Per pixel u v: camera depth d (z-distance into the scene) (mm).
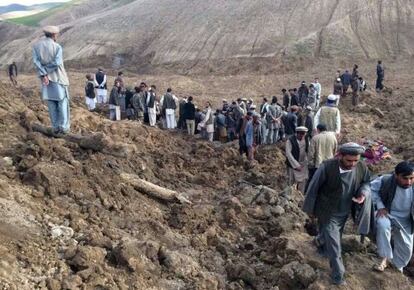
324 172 5684
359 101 22547
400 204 6133
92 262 5328
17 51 60031
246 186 9547
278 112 16203
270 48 41125
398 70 33188
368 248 6672
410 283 6188
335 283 5809
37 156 7332
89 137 8625
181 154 12477
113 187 7414
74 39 55250
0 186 6195
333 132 9141
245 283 6105
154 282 5512
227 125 16859
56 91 8297
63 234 5789
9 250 5121
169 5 55594
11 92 12297
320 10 45125
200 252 6633
